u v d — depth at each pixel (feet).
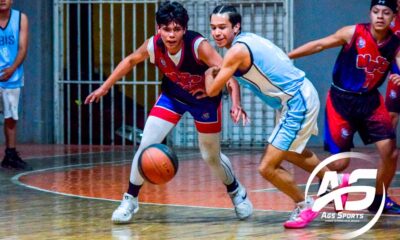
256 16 63.62
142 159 31.17
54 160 56.08
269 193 40.75
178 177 47.32
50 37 66.69
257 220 33.50
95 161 55.52
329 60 61.98
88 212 35.86
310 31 62.54
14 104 50.47
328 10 62.13
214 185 43.93
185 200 38.88
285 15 62.90
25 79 66.23
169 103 32.53
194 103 32.27
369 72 33.63
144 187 43.24
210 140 32.78
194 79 31.76
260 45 30.53
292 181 31.45
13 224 33.17
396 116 38.45
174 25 30.81
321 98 62.34
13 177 47.67
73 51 66.44
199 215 34.81
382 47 33.30
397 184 43.65
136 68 65.10
